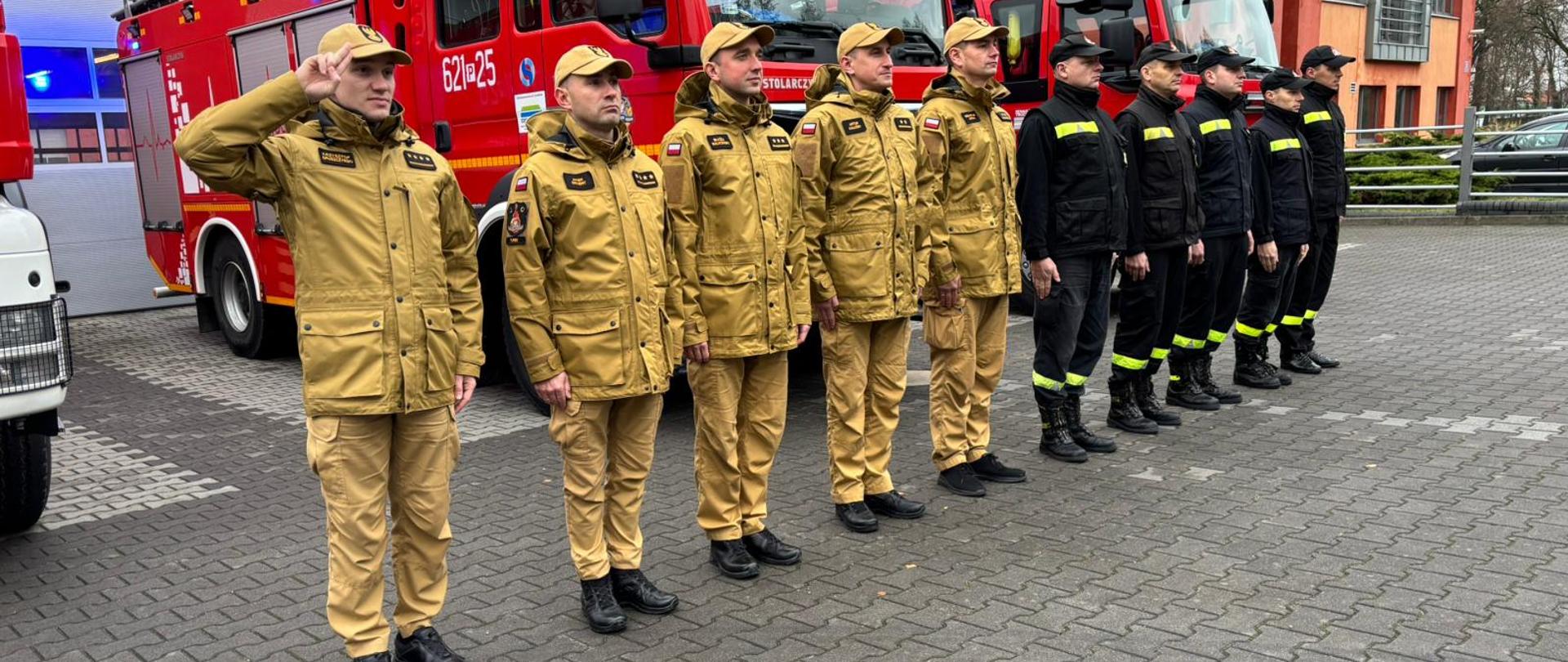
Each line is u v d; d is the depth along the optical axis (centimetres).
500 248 647
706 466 391
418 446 304
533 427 625
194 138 261
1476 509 429
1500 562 376
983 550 409
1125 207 507
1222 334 618
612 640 346
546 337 332
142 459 588
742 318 376
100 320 1105
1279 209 630
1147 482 482
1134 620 344
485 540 440
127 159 1141
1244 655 318
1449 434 535
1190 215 546
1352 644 321
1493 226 1443
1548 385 624
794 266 396
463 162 672
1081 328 523
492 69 641
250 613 378
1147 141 532
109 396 757
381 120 288
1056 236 496
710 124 376
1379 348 750
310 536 455
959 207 465
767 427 398
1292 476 480
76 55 1091
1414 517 423
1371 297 957
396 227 289
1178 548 402
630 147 346
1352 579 367
